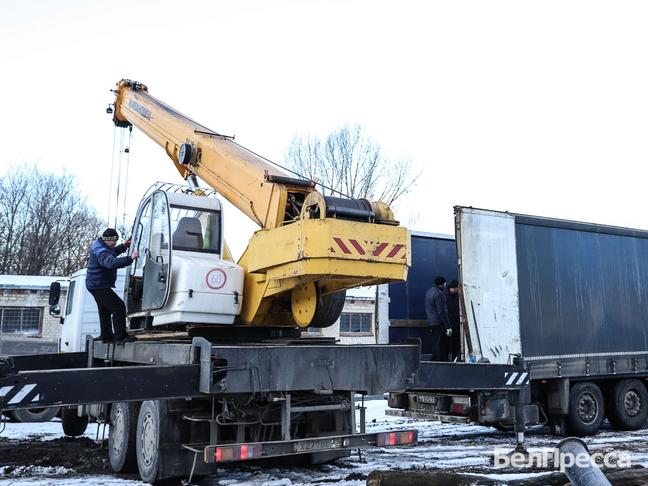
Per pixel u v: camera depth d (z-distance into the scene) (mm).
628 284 10977
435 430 10727
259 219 6656
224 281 6707
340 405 6027
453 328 10070
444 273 10734
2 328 21359
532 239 9930
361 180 28562
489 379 7023
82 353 8836
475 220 9281
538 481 5113
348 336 23406
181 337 7180
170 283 6664
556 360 9766
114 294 7488
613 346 10516
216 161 7738
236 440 5969
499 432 10484
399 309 10195
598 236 10781
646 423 11766
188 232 7141
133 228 8102
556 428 10086
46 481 6312
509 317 9305
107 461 7637
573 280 10258
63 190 39781
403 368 6301
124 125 11289
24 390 4746
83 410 8906
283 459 7242
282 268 5922
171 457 5992
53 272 38594
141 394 5168
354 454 8023
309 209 5852
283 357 5656
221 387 5340
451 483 4953
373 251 5637
